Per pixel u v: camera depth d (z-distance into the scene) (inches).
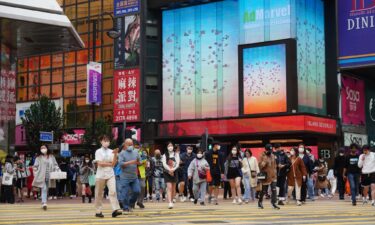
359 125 1788.9
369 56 1640.0
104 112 1925.4
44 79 2102.6
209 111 1770.4
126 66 1866.4
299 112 1542.8
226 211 612.1
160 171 885.8
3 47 758.5
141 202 660.1
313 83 1673.2
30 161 1097.4
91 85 1382.9
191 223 456.8
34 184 642.2
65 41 737.0
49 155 655.1
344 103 1716.3
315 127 1566.2
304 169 754.8
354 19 1670.8
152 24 1871.3
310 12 1678.2
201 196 739.4
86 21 1993.1
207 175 732.0
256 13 1647.4
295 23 1592.0
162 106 1861.5
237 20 1737.2
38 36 700.0
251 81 1640.0
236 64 1729.8
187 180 893.2
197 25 1814.7
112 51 1918.1
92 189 939.3
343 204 770.8
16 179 877.8
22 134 2105.1
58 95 2063.2
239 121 1638.8
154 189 923.4
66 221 481.1
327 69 1747.0
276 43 1601.9
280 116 1566.2
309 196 867.4
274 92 1596.9
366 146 723.4
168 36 1867.6
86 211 619.2
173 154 670.5
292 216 545.6
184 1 1803.6
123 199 563.8
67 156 1174.3
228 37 1753.2
